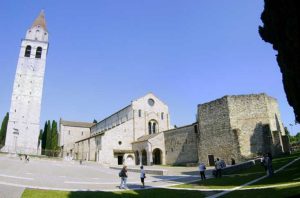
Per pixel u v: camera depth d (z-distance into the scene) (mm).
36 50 84188
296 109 17078
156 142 64750
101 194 21156
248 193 18734
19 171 33906
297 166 29047
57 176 32594
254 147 46906
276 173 27156
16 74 80125
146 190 24094
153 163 65250
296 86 15141
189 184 27453
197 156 55062
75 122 105312
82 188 24109
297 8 12469
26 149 74250
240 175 30109
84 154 77750
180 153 59938
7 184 22906
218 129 51062
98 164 61406
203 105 54969
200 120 55062
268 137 46500
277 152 45469
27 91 79438
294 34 12844
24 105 77938
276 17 14109
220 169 31188
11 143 73500
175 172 42062
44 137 94562
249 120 48562
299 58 13453
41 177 30031
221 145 49938
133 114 74562
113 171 45281
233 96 50500
